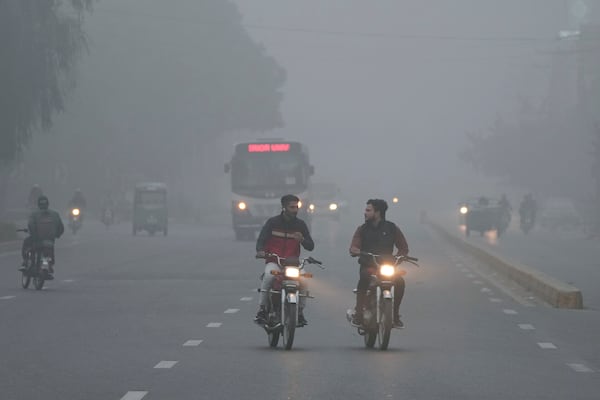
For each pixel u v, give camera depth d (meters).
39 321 47.72
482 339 42.28
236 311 52.34
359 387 30.45
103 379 31.75
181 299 58.66
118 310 52.72
